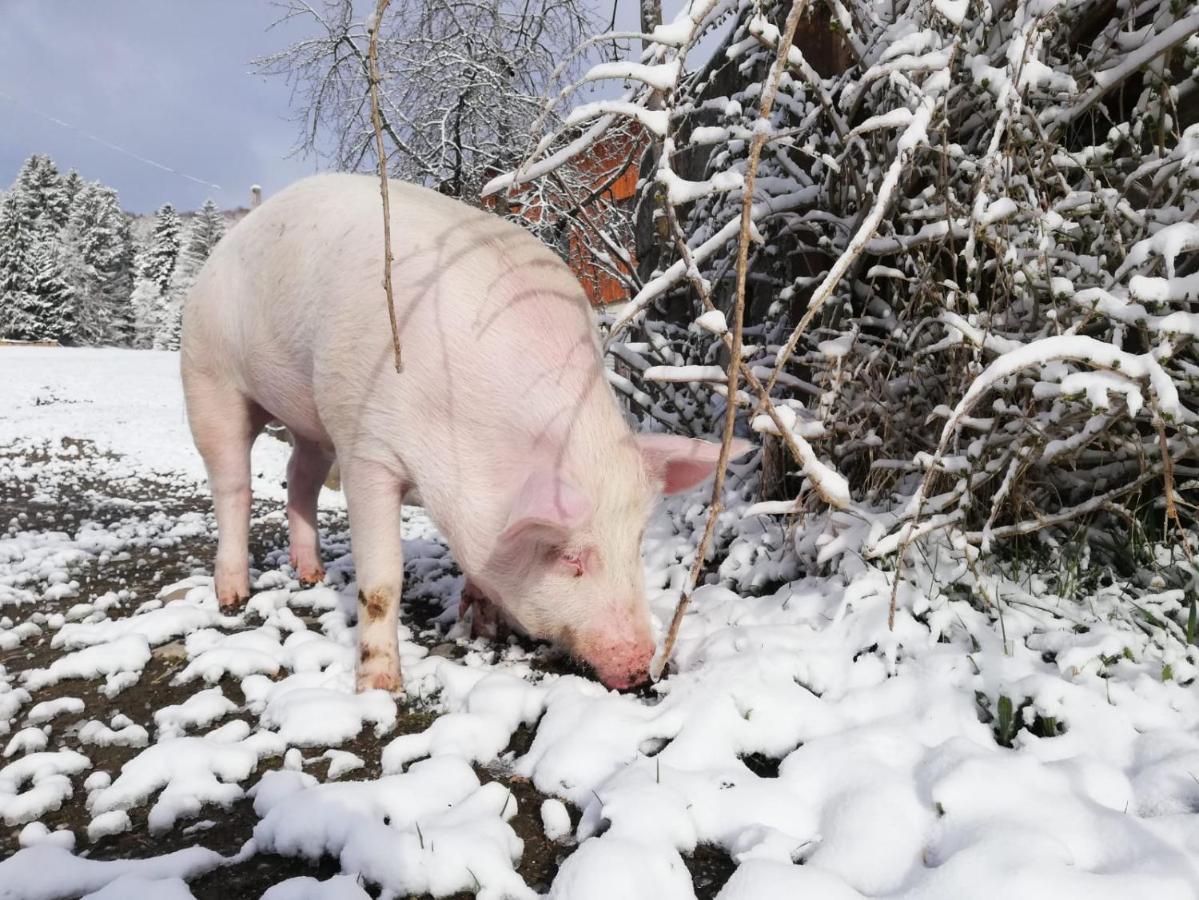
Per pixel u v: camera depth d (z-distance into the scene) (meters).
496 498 1.21
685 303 2.68
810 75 1.33
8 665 1.48
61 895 0.84
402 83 4.46
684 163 2.73
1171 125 1.28
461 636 1.50
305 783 1.01
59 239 32.47
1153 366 0.89
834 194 1.59
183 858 0.87
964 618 1.14
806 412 1.46
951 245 1.24
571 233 3.27
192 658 1.45
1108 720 0.94
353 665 1.34
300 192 1.52
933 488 1.35
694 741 0.99
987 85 1.11
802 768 0.94
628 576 1.19
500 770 1.05
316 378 1.34
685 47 1.00
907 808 0.85
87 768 1.12
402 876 0.82
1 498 3.21
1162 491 1.29
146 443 4.57
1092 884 0.70
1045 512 1.34
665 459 1.24
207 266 1.68
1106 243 1.21
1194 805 0.81
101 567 2.12
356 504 1.30
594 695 1.17
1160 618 1.09
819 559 1.30
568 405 1.19
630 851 0.79
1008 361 0.90
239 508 1.73
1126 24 1.35
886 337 1.42
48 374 7.34
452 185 4.48
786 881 0.75
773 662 1.12
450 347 1.21
